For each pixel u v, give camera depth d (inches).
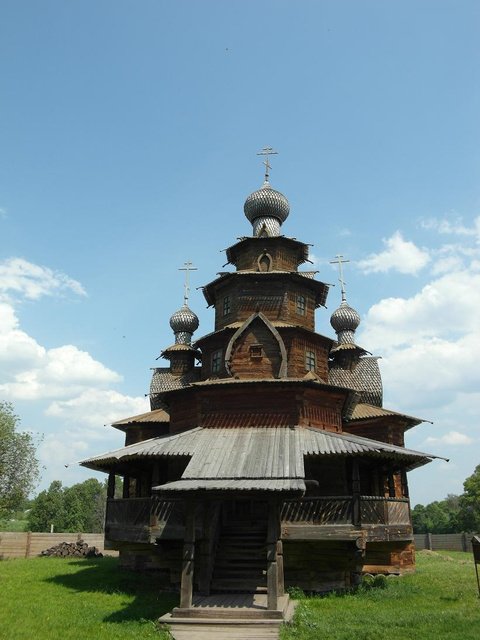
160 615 595.2
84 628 540.4
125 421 1130.0
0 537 1331.2
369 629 506.6
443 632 494.6
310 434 778.8
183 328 1435.8
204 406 849.5
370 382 1258.0
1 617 583.2
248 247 1130.7
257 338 909.8
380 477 957.8
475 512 2610.7
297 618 552.7
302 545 751.1
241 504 915.4
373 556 971.9
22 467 1408.7
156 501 751.1
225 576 707.4
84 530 3078.2
